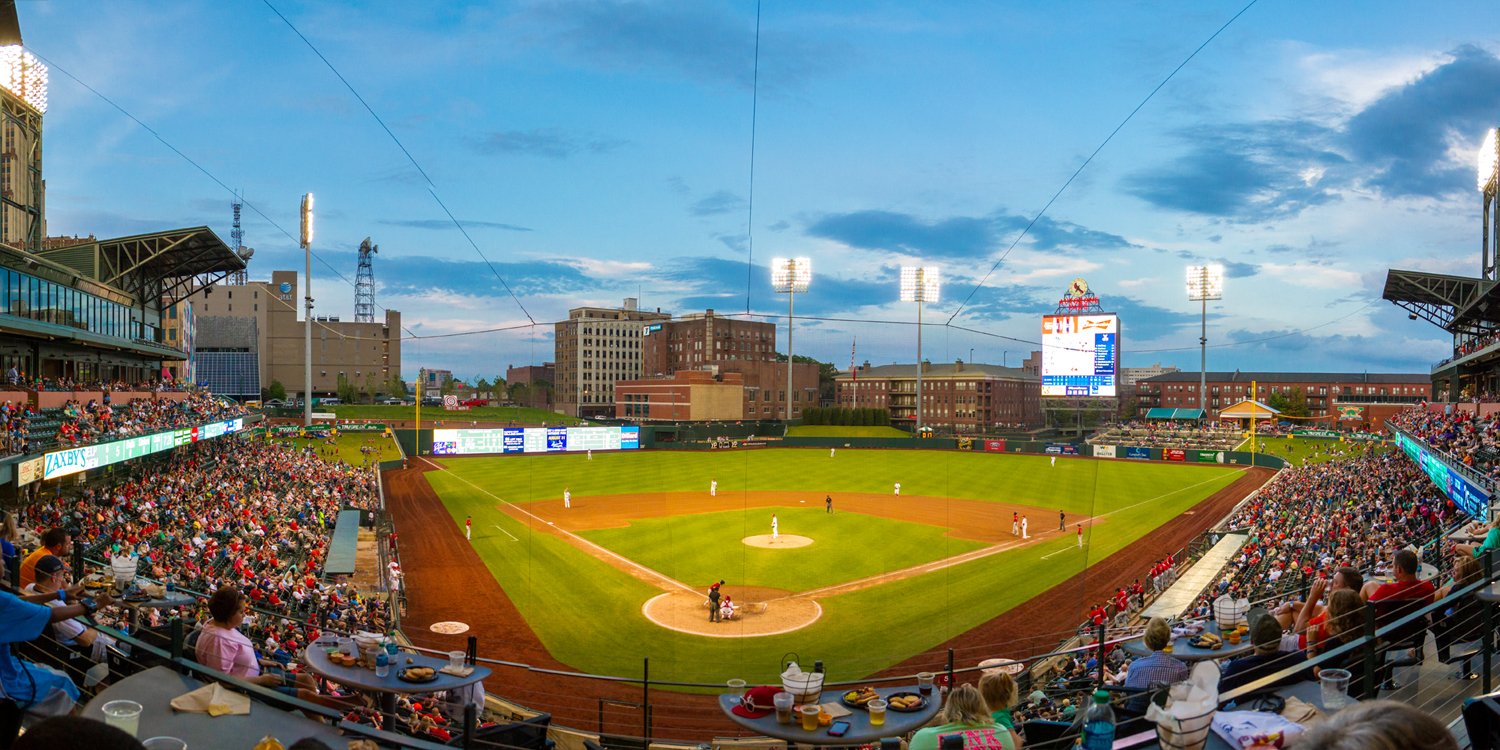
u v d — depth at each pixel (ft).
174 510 121.08
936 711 32.07
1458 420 169.48
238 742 17.37
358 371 558.15
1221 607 39.17
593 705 76.89
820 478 272.92
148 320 214.48
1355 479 176.04
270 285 536.83
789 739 30.12
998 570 137.28
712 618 107.55
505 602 115.65
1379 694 26.45
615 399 538.06
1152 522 187.93
